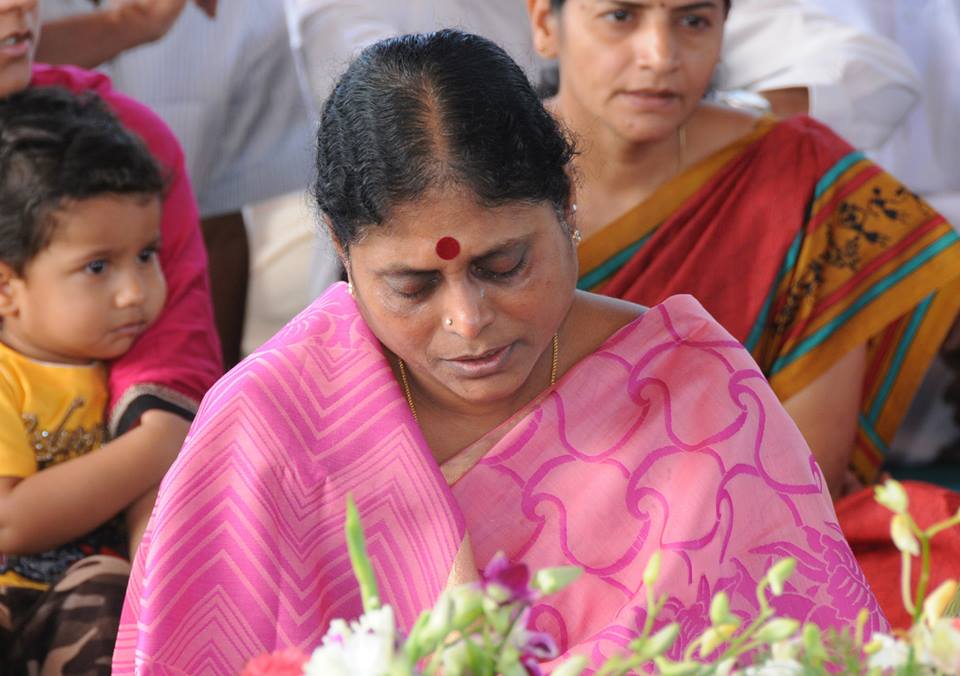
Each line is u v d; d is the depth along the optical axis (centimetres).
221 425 545
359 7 1166
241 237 1213
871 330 880
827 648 387
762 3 1239
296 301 1249
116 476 775
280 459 539
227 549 536
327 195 498
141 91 1179
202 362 843
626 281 869
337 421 547
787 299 877
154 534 541
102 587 719
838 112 1194
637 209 871
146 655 534
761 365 887
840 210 883
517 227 480
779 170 877
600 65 819
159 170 807
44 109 785
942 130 1386
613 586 534
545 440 545
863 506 797
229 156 1218
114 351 801
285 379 552
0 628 736
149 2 1095
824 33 1223
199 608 534
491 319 493
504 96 480
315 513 536
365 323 566
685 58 813
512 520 540
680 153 879
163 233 867
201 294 869
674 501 539
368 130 478
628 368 557
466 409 563
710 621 524
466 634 329
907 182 1401
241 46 1197
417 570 529
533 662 332
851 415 888
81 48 1082
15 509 759
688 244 870
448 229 474
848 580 542
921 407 1195
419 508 531
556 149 490
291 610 532
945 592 350
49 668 705
